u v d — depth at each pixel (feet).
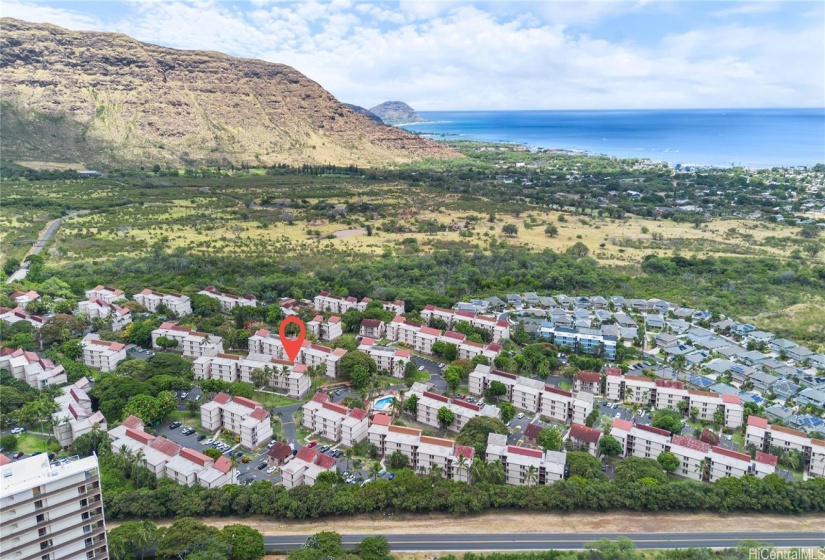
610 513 651.66
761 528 625.82
